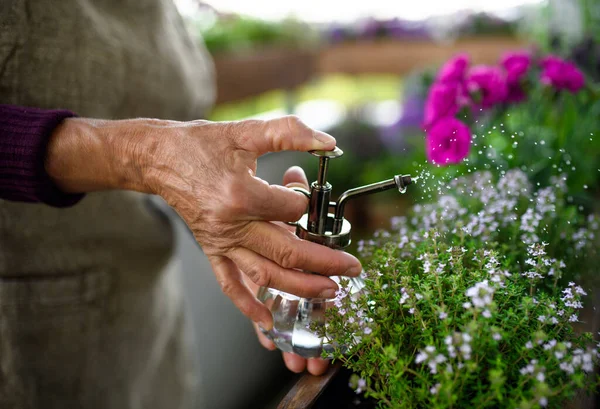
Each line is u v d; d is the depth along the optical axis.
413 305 0.44
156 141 0.55
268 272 0.53
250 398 1.87
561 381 0.38
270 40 2.05
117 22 0.93
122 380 1.06
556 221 0.55
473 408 0.38
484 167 0.65
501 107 1.01
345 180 2.21
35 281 0.90
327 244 0.52
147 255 1.02
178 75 1.02
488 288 0.39
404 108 2.22
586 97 0.96
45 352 0.93
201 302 1.62
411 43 2.90
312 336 0.52
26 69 0.79
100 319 0.97
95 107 0.88
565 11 1.33
